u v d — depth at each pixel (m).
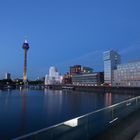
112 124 16.55
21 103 132.88
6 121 70.88
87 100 157.62
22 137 7.83
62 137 9.81
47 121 70.62
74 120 10.84
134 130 15.33
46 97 186.38
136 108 25.30
